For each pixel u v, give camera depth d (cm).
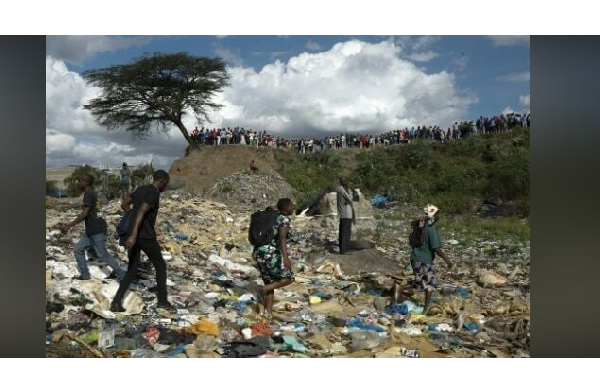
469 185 2844
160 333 527
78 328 527
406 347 530
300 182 3241
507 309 682
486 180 2830
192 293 688
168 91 3538
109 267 728
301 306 685
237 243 1156
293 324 599
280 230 606
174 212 1308
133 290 657
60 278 652
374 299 733
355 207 1516
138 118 3569
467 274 950
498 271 980
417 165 3328
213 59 3622
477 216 2300
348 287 794
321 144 3884
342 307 690
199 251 984
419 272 668
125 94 3488
